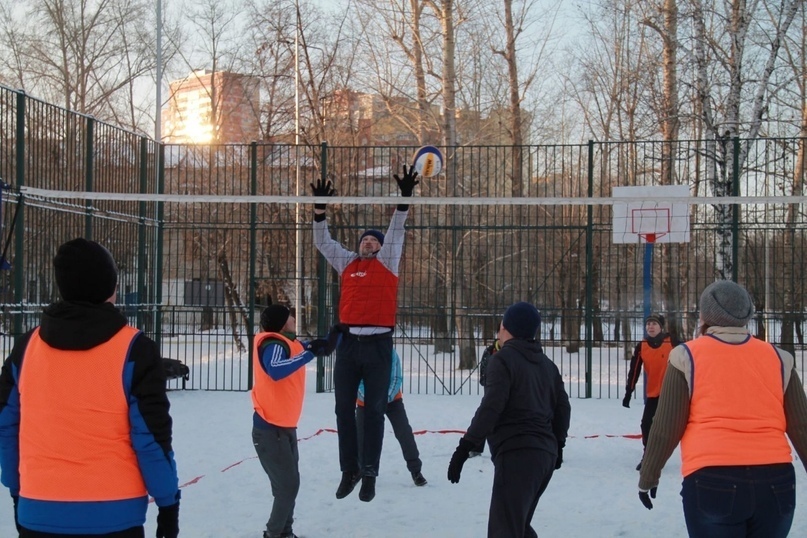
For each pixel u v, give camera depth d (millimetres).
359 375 6574
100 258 3361
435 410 12805
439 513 7105
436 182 17031
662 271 16531
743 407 3863
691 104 22938
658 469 4109
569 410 5113
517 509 4688
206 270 15875
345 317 6562
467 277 18703
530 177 14945
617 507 7270
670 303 15719
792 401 3975
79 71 29797
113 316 3342
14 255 10922
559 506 7297
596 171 16000
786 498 3777
